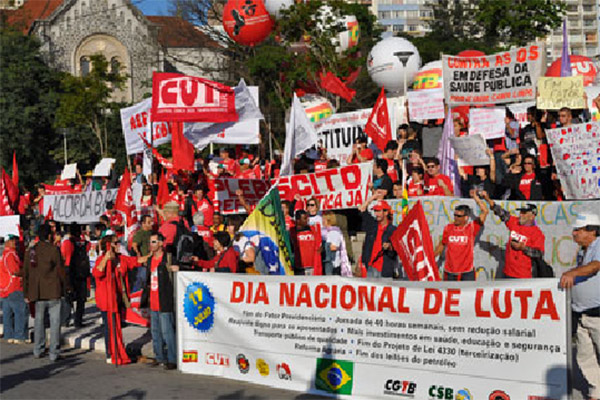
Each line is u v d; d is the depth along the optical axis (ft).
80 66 208.33
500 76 43.14
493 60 43.21
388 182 41.65
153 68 205.05
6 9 232.53
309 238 37.40
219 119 44.45
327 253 37.65
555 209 36.73
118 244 38.68
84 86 148.15
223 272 32.65
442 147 41.39
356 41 83.51
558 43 391.24
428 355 25.31
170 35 202.08
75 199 58.29
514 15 102.89
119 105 162.91
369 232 36.73
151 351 37.19
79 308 45.98
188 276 32.71
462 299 24.57
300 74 83.20
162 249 33.76
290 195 41.78
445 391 24.86
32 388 30.73
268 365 29.73
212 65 194.49
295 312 28.91
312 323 28.43
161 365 34.78
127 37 207.21
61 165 174.81
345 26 82.28
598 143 35.42
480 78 43.55
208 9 159.94
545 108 38.88
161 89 44.60
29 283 37.27
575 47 396.16
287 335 29.17
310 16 79.15
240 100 46.09
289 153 39.42
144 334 41.47
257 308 30.17
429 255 28.04
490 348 23.91
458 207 32.58
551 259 36.83
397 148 44.27
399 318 26.03
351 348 27.27
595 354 25.17
